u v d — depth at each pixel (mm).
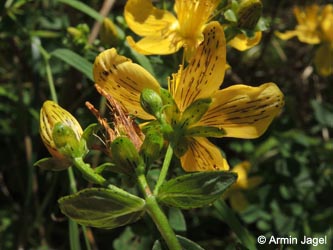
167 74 103
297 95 158
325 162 141
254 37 83
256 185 136
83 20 136
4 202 144
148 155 55
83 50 106
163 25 85
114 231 135
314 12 143
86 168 56
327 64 143
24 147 140
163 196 54
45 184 135
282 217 133
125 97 65
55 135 57
